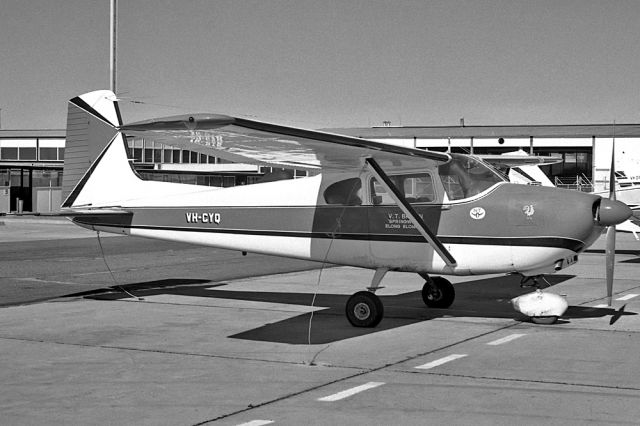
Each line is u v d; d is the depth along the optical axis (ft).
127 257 60.39
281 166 32.89
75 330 28.35
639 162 129.70
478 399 18.40
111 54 55.06
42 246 71.05
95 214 35.83
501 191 28.84
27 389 19.67
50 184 160.76
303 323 29.96
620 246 74.13
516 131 135.33
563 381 20.15
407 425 16.34
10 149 176.45
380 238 30.55
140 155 151.33
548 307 29.17
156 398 18.71
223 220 34.14
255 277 46.73
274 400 18.45
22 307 34.12
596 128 132.57
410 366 22.08
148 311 32.99
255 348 24.93
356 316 29.14
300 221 32.35
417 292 39.34
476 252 28.99
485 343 25.53
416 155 28.07
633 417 16.84
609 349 24.36
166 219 35.55
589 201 27.63
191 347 25.12
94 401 18.48
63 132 173.58
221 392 19.25
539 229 27.91
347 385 19.88
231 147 27.81
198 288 41.11
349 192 31.27
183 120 21.91
